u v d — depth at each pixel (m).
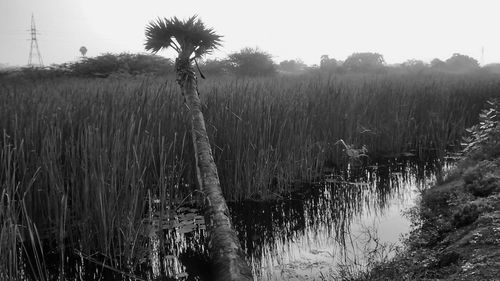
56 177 3.75
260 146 5.21
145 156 4.29
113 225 3.62
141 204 4.00
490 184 4.02
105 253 3.60
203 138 4.45
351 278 3.12
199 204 4.69
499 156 4.83
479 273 2.47
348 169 6.39
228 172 5.04
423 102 8.47
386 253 3.51
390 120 7.45
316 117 6.47
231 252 3.07
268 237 4.09
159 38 5.00
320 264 3.45
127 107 4.68
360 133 6.96
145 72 15.05
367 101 7.53
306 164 5.74
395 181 5.80
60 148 3.97
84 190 3.65
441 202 4.36
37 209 3.78
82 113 4.59
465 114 8.52
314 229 4.23
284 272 3.33
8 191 3.16
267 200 5.09
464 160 5.28
